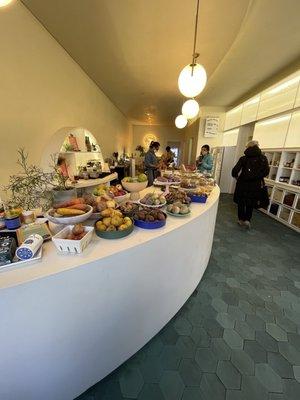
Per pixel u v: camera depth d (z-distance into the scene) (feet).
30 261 2.66
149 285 3.89
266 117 14.16
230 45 9.16
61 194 4.53
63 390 3.21
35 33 7.43
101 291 3.08
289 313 5.43
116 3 6.66
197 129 22.29
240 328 4.92
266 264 7.74
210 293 6.07
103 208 4.04
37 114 7.80
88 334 3.17
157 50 9.77
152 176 14.87
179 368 4.00
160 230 3.94
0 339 2.38
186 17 7.30
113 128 21.56
